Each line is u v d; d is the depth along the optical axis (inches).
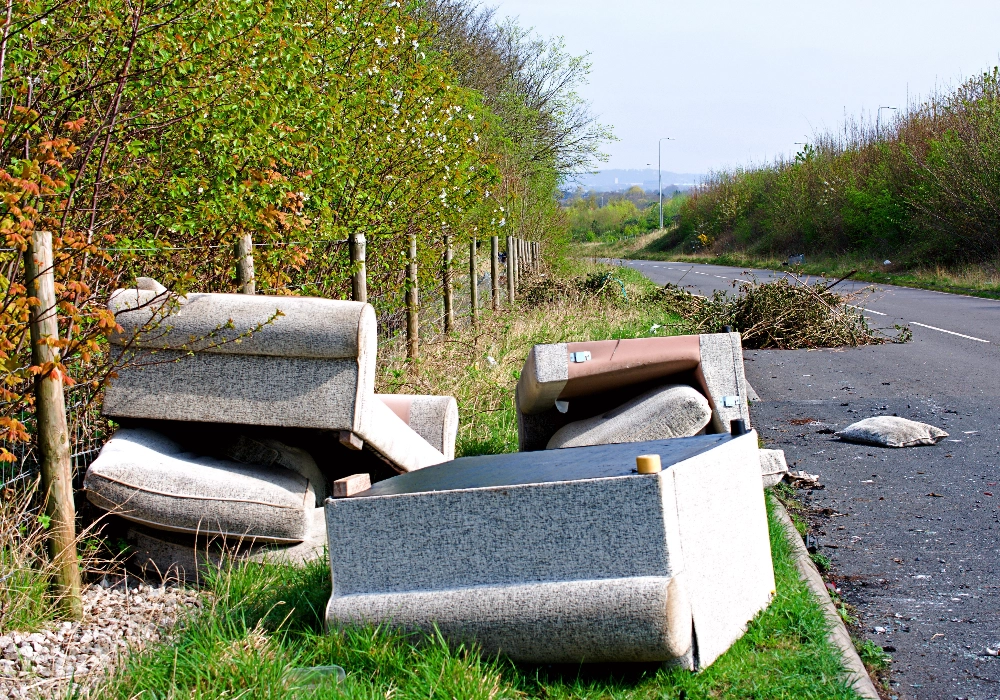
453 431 289.7
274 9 278.7
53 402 187.9
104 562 206.8
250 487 204.4
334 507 160.6
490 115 860.6
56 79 234.2
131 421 222.2
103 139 252.2
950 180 1264.8
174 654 151.8
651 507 147.6
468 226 509.4
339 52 363.3
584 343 258.4
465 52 1158.3
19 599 180.1
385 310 410.6
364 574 159.5
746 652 160.7
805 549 224.7
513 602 149.9
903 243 1437.0
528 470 173.6
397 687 144.4
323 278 354.6
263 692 140.9
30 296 187.6
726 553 165.6
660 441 193.3
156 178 264.4
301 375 212.1
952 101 1330.0
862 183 1630.2
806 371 522.9
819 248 1781.5
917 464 306.7
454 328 506.9
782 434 364.2
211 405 214.5
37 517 188.1
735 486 173.5
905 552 226.2
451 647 153.1
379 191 393.7
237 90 264.4
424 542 156.8
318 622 167.3
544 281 826.2
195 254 283.7
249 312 214.4
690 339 254.1
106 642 175.6
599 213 4192.9
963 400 418.0
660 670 150.9
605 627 146.2
